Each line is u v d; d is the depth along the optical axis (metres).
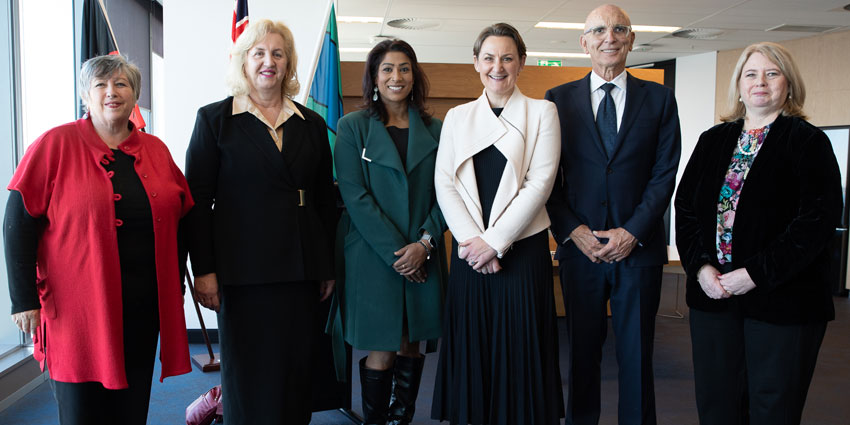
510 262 1.98
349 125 2.24
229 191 1.89
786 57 1.83
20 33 3.30
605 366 3.71
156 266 1.74
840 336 4.70
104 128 1.72
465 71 4.73
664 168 2.12
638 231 2.03
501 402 1.99
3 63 3.20
